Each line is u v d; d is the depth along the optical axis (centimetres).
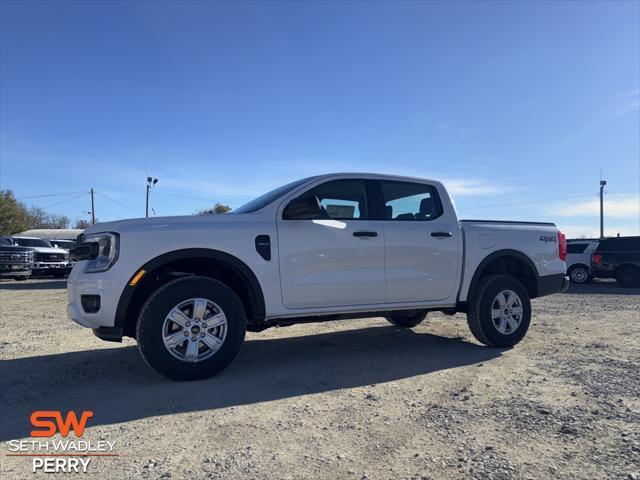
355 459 300
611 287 1719
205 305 462
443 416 371
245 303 523
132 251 449
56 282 2188
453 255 596
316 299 517
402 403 403
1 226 5578
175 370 450
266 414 377
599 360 541
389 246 555
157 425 355
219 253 475
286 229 508
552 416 368
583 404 394
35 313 1004
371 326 810
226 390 436
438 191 617
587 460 297
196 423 359
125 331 488
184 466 291
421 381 468
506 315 622
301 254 510
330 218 542
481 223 637
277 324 530
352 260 534
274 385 452
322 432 342
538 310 996
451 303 602
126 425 355
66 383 459
